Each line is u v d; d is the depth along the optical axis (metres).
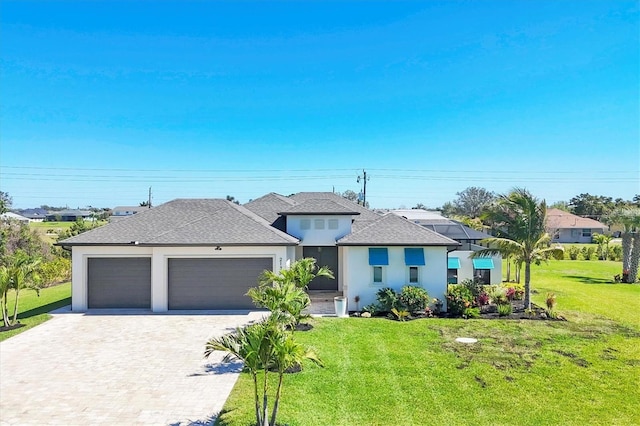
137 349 18.03
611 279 42.38
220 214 28.58
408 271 26.59
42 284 37.22
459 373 15.36
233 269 26.12
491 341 19.44
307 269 20.23
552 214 98.69
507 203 26.70
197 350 17.88
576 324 22.95
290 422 11.43
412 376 15.01
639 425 11.70
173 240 25.45
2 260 39.06
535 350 18.16
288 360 10.26
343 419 11.75
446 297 25.77
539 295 32.34
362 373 15.21
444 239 26.55
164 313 24.98
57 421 11.61
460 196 125.12
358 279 26.53
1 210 46.28
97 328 21.55
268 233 26.62
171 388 13.83
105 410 12.27
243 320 23.20
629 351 18.09
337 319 23.78
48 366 15.94
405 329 21.52
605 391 13.92
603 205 110.81
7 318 22.06
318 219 30.19
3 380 14.56
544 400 13.21
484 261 31.67
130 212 141.88
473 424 11.67
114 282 26.22
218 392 13.50
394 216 29.23
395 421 11.72
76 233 50.56
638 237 39.78
